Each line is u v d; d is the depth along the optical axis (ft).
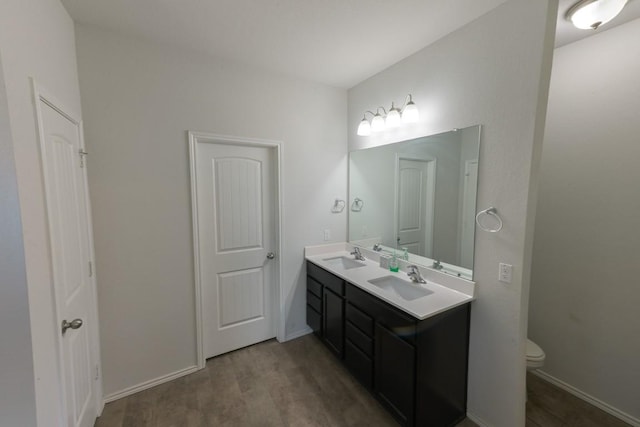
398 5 4.93
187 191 6.75
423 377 4.86
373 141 8.20
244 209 7.91
